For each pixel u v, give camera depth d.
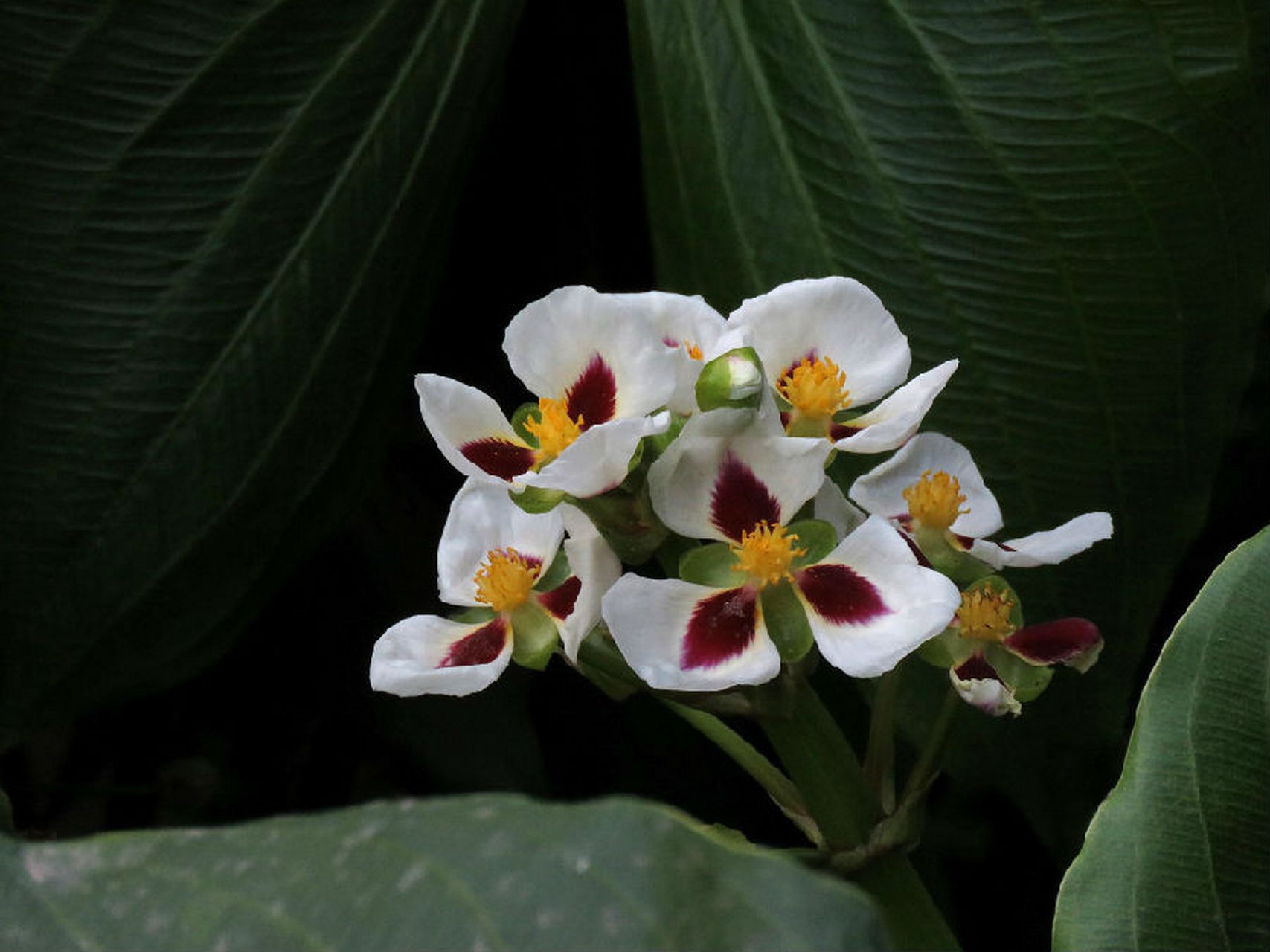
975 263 0.51
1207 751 0.40
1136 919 0.39
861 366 0.43
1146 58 0.50
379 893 0.33
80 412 0.52
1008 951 0.56
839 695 0.55
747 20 0.52
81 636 0.52
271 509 0.53
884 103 0.51
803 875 0.32
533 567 0.43
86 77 0.50
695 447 0.40
